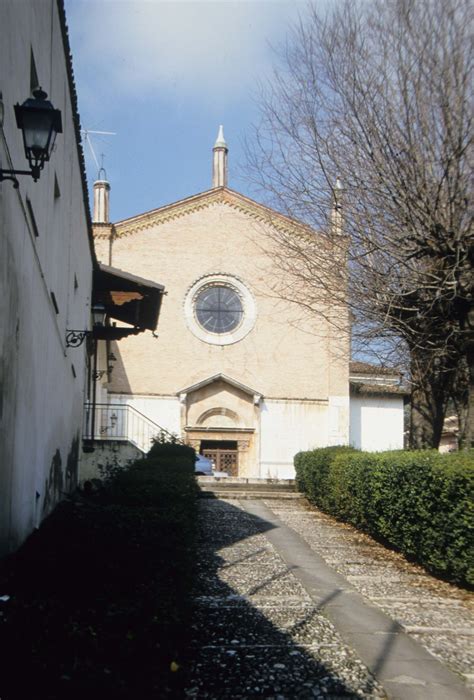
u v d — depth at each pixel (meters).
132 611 4.84
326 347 29.17
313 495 18.64
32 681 3.56
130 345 33.28
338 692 5.07
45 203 9.05
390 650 6.07
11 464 6.75
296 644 6.18
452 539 8.69
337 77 14.07
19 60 6.82
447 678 5.40
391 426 36.09
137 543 6.22
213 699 4.90
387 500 11.15
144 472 10.83
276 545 11.73
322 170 15.27
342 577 9.27
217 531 13.13
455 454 9.51
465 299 12.71
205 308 34.38
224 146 37.09
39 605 4.62
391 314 14.06
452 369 15.09
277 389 34.09
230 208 34.81
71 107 12.17
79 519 7.03
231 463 33.78
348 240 14.59
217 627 6.65
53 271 10.13
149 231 34.22
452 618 7.22
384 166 13.38
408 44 13.09
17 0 6.61
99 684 3.69
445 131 12.59
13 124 6.49
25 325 7.42
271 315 34.41
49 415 10.08
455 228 12.47
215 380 33.62
